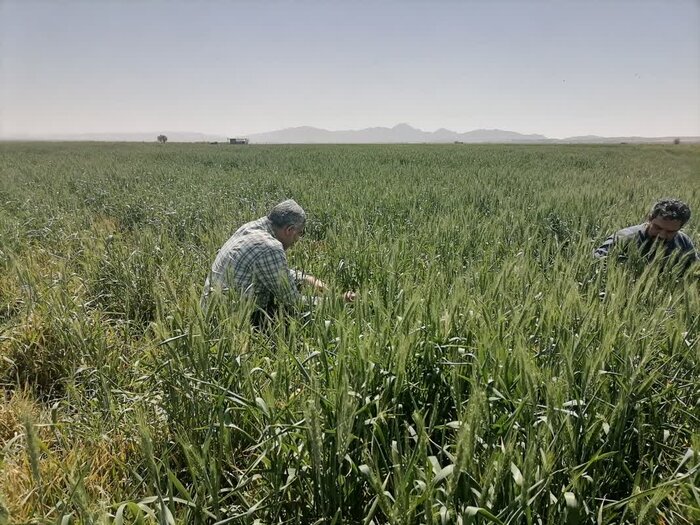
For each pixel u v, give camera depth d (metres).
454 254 5.05
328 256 5.17
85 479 2.36
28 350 3.80
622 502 1.86
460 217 6.99
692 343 2.77
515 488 1.86
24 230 7.50
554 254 5.21
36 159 28.61
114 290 4.84
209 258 5.10
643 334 2.68
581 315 2.90
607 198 9.02
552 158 32.16
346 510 2.18
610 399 2.38
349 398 2.09
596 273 4.02
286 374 2.58
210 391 2.49
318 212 8.45
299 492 2.24
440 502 1.82
